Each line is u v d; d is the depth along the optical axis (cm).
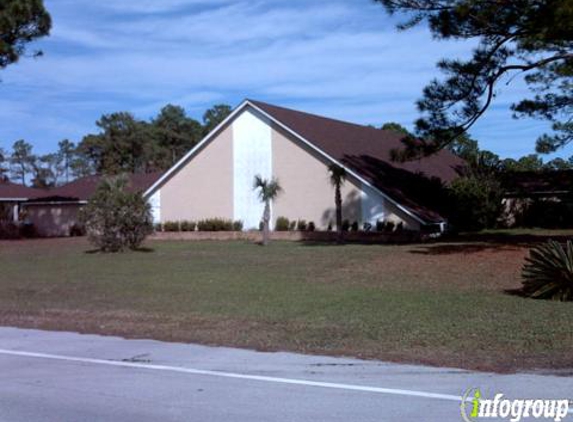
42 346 1032
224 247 3017
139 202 2884
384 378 808
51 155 9438
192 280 1833
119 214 2817
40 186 9269
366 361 897
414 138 2428
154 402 726
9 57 3128
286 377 822
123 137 7825
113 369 878
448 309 1280
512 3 2072
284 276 1897
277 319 1215
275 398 732
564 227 3884
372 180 3341
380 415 665
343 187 3425
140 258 2542
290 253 2614
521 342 979
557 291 1387
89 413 691
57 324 1220
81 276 1980
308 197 3544
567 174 4106
